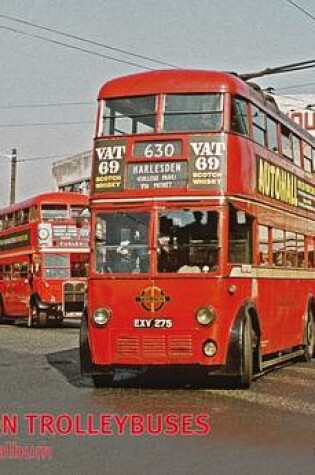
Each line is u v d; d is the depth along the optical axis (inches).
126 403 482.6
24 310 1338.6
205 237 526.3
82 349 547.2
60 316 1274.6
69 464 330.0
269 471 316.8
